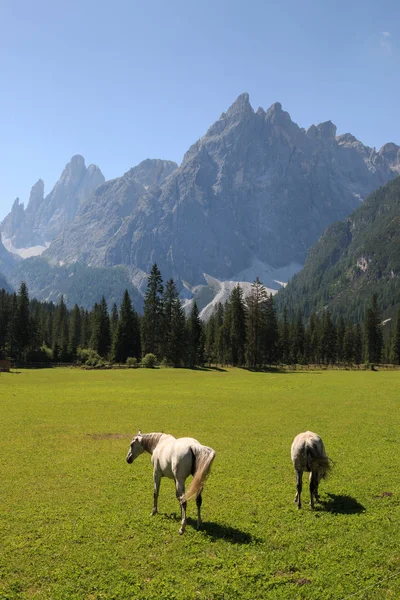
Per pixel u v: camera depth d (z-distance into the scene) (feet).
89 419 110.01
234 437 87.71
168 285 414.41
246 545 39.29
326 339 515.09
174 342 375.66
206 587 32.91
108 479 59.93
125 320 409.90
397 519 44.88
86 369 339.16
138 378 252.62
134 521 45.06
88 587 33.14
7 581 33.94
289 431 94.12
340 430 94.89
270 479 59.36
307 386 207.51
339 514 46.50
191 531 42.45
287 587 32.78
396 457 70.59
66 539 40.78
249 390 186.60
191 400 149.59
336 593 31.78
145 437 50.39
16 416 113.70
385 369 424.87
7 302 476.13
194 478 41.19
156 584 33.32
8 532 42.50
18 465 66.64
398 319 536.42
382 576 33.78
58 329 536.42
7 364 315.99
